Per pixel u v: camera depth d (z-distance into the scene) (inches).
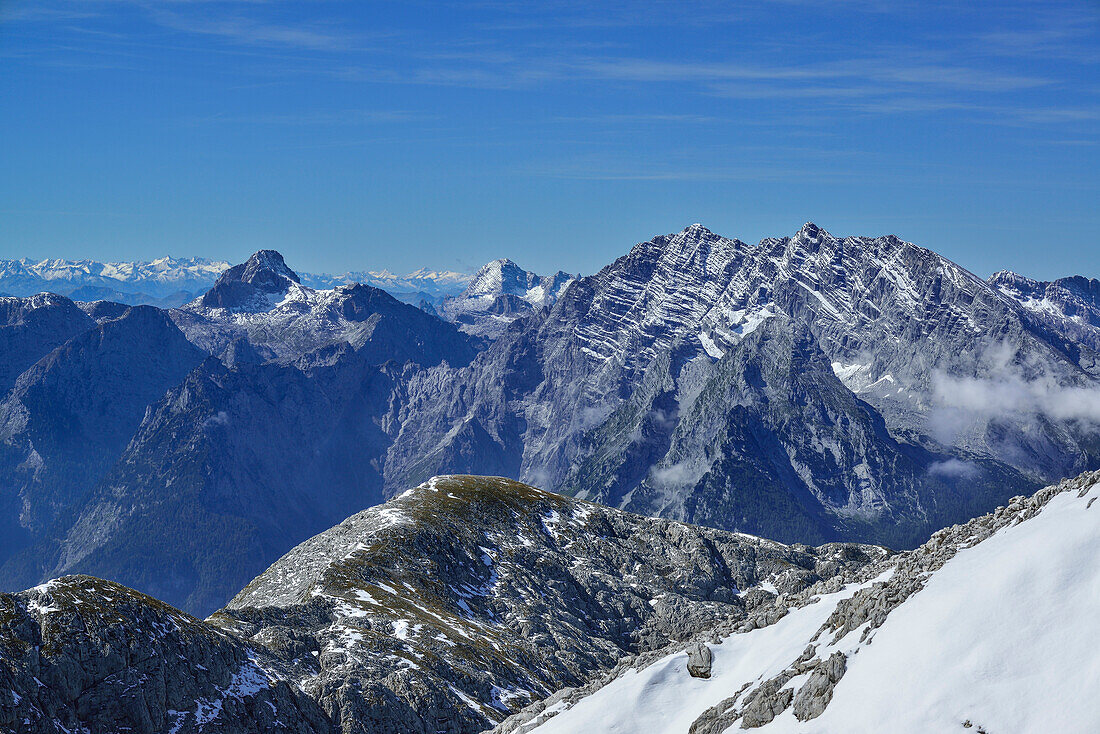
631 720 2421.3
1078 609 1704.0
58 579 4731.8
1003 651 1722.4
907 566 2399.1
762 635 2623.0
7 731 3951.8
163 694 4537.4
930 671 1784.0
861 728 1777.8
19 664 4220.0
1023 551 1916.8
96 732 4276.6
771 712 2022.6
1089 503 1969.7
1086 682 1562.5
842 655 1998.0
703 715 2235.5
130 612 4736.7
